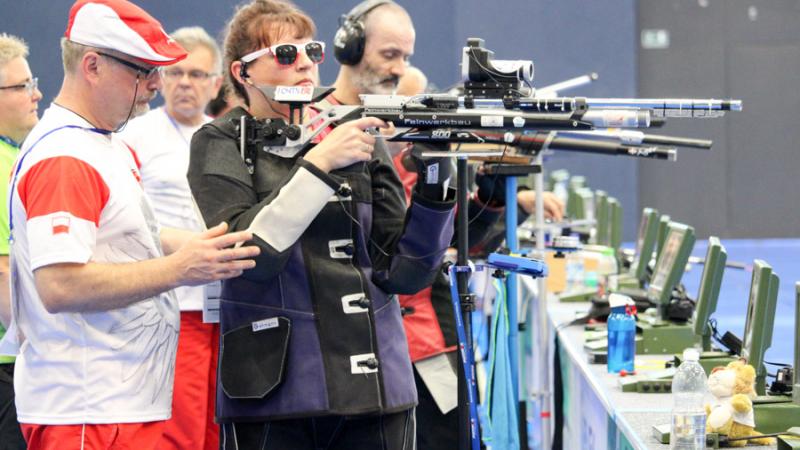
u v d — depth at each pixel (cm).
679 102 519
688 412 549
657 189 3153
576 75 2923
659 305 866
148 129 881
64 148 500
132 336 519
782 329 1744
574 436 888
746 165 3142
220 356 538
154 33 516
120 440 511
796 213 3136
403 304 793
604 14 2912
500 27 2888
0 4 2242
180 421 760
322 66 2181
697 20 3109
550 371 1060
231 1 2388
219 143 543
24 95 773
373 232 561
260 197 538
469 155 545
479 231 827
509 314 903
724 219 3152
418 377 787
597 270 1215
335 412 519
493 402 849
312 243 534
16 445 756
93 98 517
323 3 2600
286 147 538
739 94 3127
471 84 545
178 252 499
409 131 545
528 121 527
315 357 524
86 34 510
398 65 755
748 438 557
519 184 1171
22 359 523
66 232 486
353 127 522
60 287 486
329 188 515
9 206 513
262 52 551
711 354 729
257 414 523
